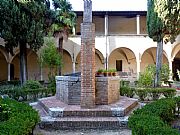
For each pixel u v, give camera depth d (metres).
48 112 9.68
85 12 9.89
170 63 28.33
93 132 8.10
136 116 6.16
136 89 16.14
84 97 9.70
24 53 21.94
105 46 28.91
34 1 20.34
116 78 11.87
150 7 20.91
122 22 33.22
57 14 24.11
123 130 8.30
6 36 20.03
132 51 29.06
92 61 9.77
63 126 8.52
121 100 12.15
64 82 11.27
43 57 25.31
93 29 9.85
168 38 21.08
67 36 25.55
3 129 4.88
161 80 21.56
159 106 7.88
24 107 7.66
